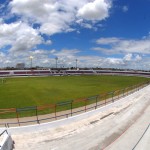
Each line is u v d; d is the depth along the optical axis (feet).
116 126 79.97
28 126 76.18
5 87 202.69
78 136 71.87
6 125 79.66
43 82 255.91
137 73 440.86
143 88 159.02
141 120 86.48
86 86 207.72
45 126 78.38
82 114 89.15
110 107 104.83
